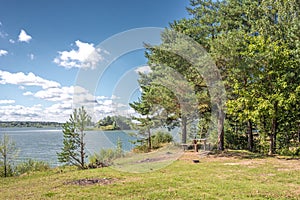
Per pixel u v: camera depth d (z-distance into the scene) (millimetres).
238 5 14773
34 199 5523
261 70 11680
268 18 13328
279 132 14664
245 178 6965
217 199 5020
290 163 9562
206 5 15164
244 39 12305
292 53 11414
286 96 11211
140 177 7340
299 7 11344
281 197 5125
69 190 6160
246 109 11688
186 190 5719
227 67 12180
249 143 14555
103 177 7496
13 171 9922
